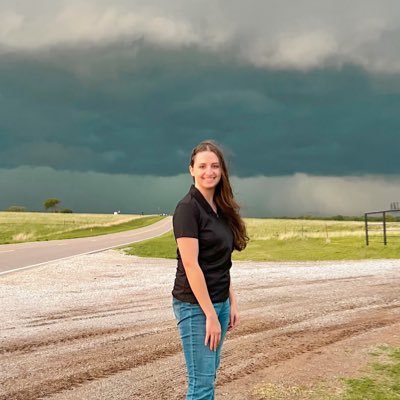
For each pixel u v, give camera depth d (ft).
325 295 41.16
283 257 76.38
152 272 58.49
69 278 53.42
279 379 20.76
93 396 19.19
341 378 20.75
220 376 21.20
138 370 22.17
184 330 11.96
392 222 177.17
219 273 12.14
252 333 28.81
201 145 12.50
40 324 30.86
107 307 36.47
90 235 159.74
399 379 20.58
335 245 87.71
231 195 12.66
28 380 20.88
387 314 34.12
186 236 11.67
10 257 79.20
